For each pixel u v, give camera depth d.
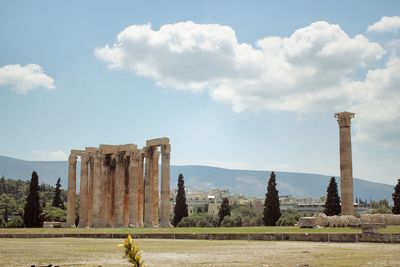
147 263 28.38
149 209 94.62
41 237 68.38
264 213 107.19
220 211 131.00
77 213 150.75
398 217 62.28
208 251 37.44
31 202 117.06
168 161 92.50
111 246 46.06
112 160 103.19
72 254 36.41
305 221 61.28
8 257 34.09
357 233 44.88
